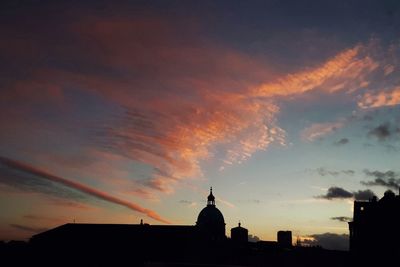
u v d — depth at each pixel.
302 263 81.75
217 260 81.81
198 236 85.69
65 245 86.00
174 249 81.56
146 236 84.94
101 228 89.38
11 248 87.56
